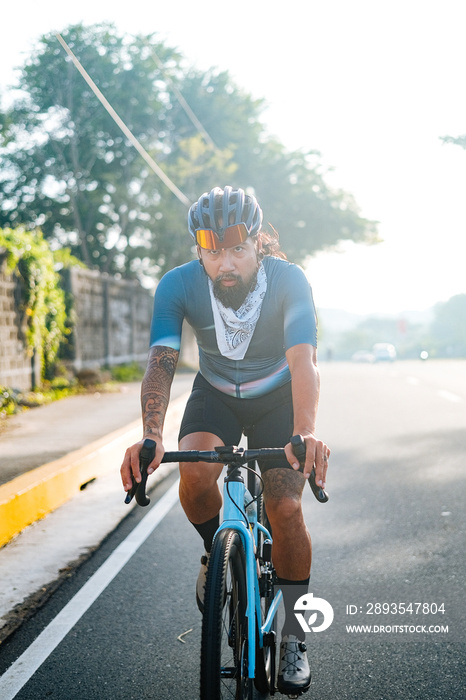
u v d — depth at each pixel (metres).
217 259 2.76
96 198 31.48
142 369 22.67
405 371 30.89
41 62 31.64
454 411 12.79
